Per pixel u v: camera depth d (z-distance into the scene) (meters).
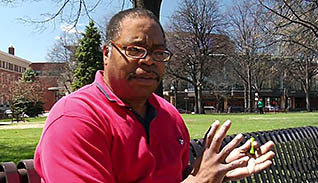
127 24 1.79
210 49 41.50
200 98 44.78
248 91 49.75
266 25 17.25
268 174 3.79
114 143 1.70
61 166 1.53
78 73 39.78
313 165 4.77
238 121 20.56
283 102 62.44
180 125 2.20
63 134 1.57
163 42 1.84
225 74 49.62
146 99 1.92
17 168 1.97
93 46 39.62
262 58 35.16
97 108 1.71
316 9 15.72
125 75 1.78
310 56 19.72
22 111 38.09
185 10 40.53
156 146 1.89
